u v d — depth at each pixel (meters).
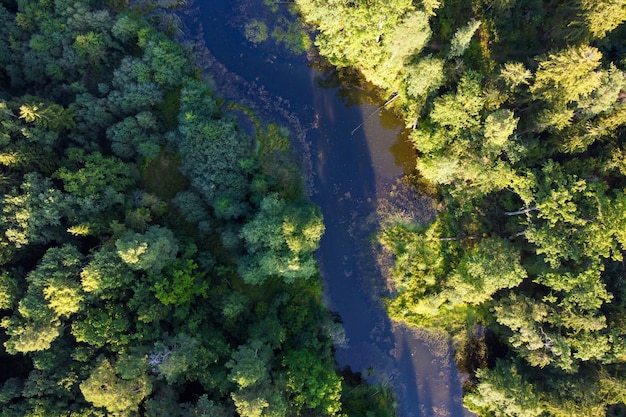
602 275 54.22
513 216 57.69
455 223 60.78
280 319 57.09
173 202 56.84
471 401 59.03
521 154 53.38
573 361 51.75
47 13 55.75
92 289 46.19
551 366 53.88
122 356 45.50
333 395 50.44
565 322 50.50
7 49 56.19
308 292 59.59
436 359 60.38
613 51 55.91
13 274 48.06
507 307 53.31
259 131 60.50
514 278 51.06
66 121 52.75
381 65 60.03
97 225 50.38
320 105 62.59
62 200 48.81
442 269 60.00
